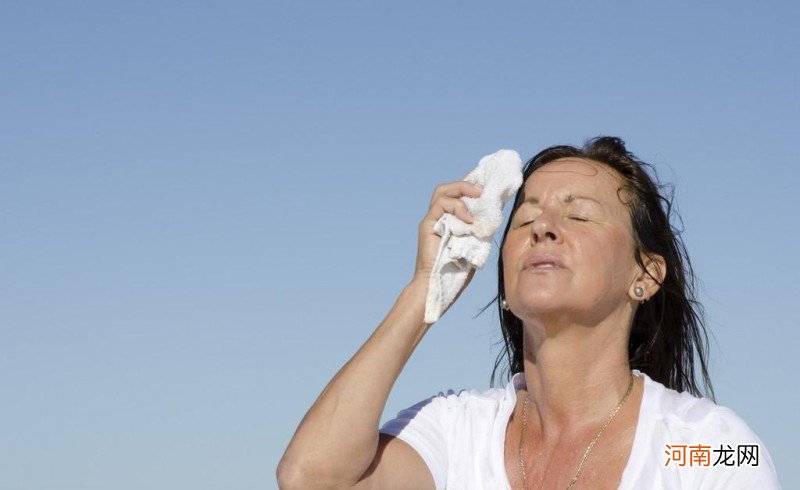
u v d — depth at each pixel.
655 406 4.18
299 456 4.24
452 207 4.36
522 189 4.50
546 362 4.30
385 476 4.34
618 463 4.16
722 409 4.14
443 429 4.49
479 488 4.32
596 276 4.21
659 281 4.50
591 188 4.37
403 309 4.37
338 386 4.29
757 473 4.00
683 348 4.71
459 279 4.40
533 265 4.23
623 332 4.38
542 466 4.29
